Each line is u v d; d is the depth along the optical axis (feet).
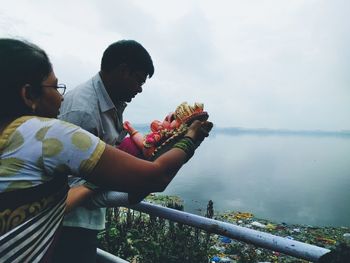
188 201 111.75
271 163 336.08
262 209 112.88
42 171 3.02
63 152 3.03
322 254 3.92
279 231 59.62
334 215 108.17
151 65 6.23
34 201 2.95
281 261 19.12
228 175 219.00
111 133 5.94
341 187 178.29
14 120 3.14
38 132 3.05
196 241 10.94
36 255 2.97
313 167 296.92
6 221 2.80
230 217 70.08
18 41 3.25
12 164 2.93
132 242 10.92
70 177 5.72
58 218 3.29
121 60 5.82
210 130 4.43
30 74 3.12
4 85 3.04
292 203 127.54
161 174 3.52
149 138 5.00
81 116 5.52
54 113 3.43
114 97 6.07
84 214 5.54
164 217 5.79
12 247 2.78
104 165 3.14
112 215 11.95
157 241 10.87
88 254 5.82
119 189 3.28
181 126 4.31
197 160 359.05
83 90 5.79
